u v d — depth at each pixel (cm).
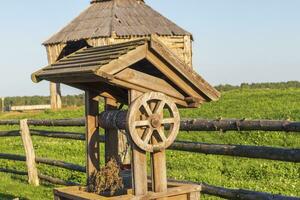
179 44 3494
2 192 1271
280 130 787
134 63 655
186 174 1339
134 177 632
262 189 1139
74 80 673
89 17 3475
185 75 662
